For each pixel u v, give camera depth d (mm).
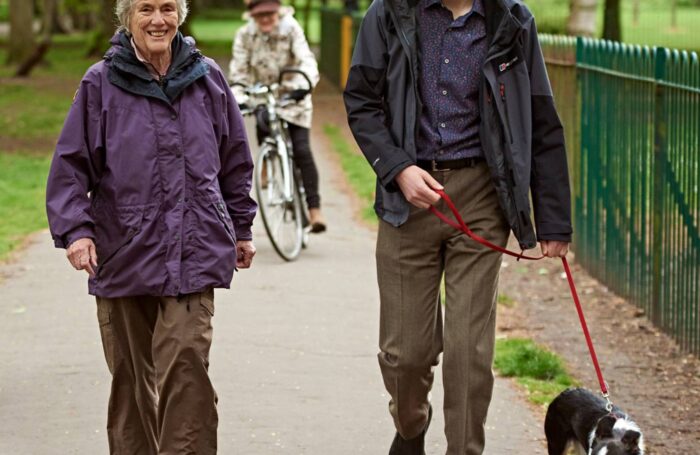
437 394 9547
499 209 6938
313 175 15234
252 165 7102
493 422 8867
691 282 11000
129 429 7152
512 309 13023
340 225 17688
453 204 6902
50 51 65562
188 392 6668
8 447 8258
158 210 6664
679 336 11367
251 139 27266
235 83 14820
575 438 7031
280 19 15117
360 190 20953
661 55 11961
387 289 7102
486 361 6938
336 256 15219
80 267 6613
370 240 16516
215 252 6707
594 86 14695
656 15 81188
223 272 6727
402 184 6746
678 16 79250
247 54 15266
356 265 14656
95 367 10242
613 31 45031
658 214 11969
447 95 6852
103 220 6746
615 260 13695
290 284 13492
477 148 6867
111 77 6684
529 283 14414
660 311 11953
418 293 7055
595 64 14695
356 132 6887
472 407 6949
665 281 11758
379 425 8781
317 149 27469
